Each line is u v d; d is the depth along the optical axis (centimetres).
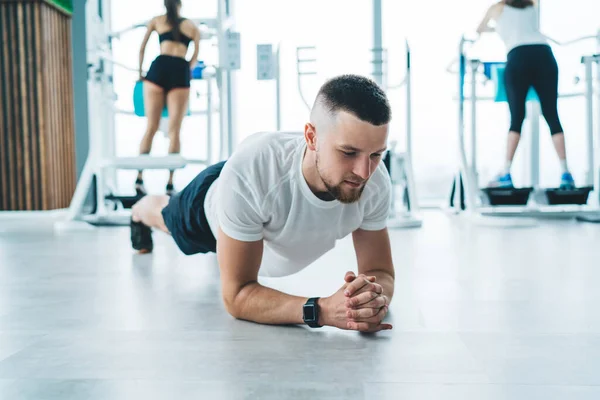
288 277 206
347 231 146
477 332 132
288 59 538
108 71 486
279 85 442
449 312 152
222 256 139
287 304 133
